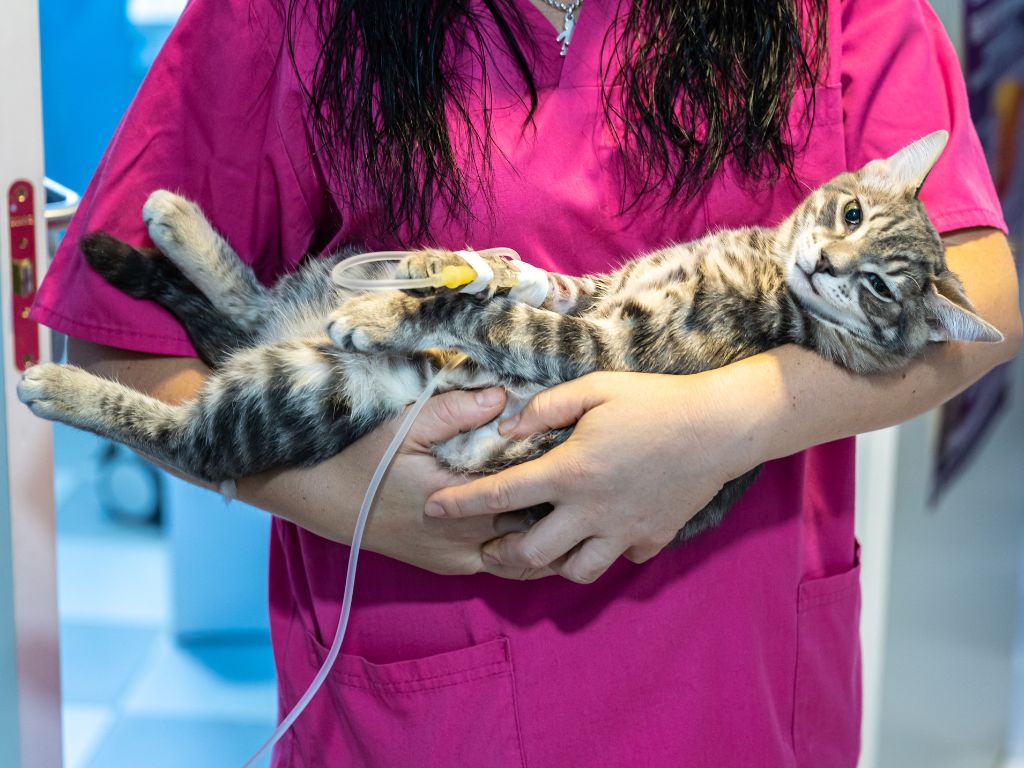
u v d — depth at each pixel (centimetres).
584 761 150
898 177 154
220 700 377
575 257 154
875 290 160
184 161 151
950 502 315
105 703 371
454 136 143
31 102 157
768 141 145
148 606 430
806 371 137
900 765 303
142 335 148
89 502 497
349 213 148
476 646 147
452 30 142
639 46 141
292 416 149
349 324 141
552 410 135
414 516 139
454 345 147
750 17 139
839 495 166
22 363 164
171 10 427
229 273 156
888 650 272
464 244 148
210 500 395
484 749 148
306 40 141
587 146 147
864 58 152
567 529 131
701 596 152
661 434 128
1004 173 320
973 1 266
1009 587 412
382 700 148
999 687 409
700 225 155
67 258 148
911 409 148
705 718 153
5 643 173
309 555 155
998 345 155
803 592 159
